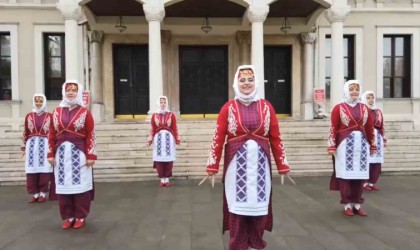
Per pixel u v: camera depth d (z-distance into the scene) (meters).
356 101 6.37
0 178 10.12
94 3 14.31
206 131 12.16
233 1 13.22
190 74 17.05
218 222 6.11
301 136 12.14
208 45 17.03
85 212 5.89
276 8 15.22
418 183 9.58
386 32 17.28
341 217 6.37
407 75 17.73
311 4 14.73
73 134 5.73
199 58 17.08
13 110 16.61
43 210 7.16
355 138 6.29
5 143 11.93
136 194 8.44
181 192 8.61
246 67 4.09
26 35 16.59
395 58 17.70
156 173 10.36
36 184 7.89
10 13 16.50
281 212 6.71
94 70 16.25
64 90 5.80
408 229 5.68
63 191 5.69
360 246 4.94
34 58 16.64
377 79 17.31
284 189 8.76
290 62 17.25
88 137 5.83
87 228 5.85
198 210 6.91
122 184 9.70
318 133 12.36
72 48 12.91
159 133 9.34
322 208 6.99
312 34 16.67
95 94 16.28
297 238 5.29
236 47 16.94
